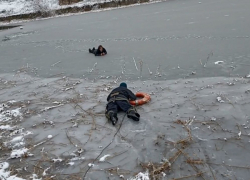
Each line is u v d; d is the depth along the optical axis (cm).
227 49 784
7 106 602
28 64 954
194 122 444
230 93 520
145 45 975
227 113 456
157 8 2025
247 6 1459
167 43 958
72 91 645
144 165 363
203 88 559
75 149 415
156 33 1141
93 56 935
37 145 438
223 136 401
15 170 384
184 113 475
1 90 722
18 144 446
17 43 1407
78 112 530
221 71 634
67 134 459
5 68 945
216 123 434
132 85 636
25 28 2030
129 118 482
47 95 641
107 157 387
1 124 521
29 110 569
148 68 729
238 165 345
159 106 512
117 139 429
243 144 380
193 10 1622
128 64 789
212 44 859
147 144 405
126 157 384
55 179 357
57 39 1355
